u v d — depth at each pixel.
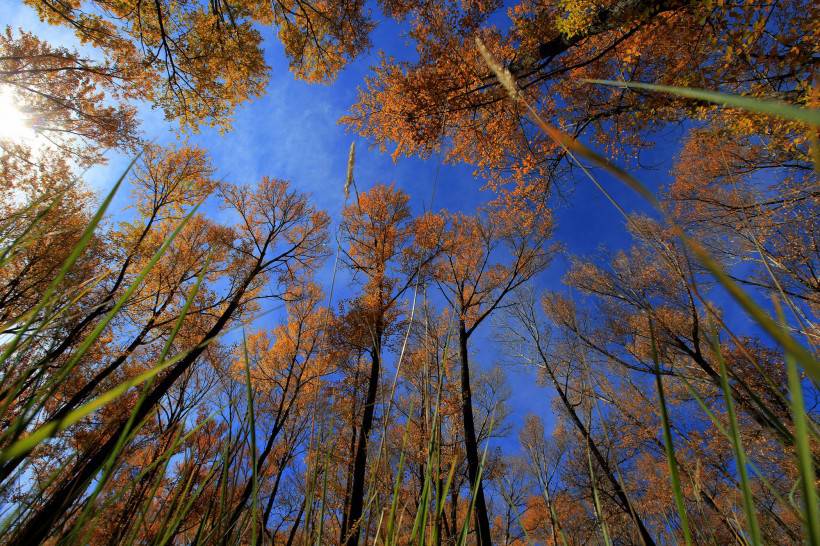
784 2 3.48
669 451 0.52
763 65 3.85
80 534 0.75
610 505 6.92
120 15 5.99
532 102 6.54
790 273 6.47
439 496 1.07
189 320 7.99
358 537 1.36
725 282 0.22
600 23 4.42
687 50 4.60
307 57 8.04
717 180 6.46
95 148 7.29
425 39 5.98
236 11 6.66
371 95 6.99
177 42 6.43
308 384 8.17
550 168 6.59
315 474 1.20
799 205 5.79
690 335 7.26
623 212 0.58
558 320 8.90
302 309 10.60
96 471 0.68
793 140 3.96
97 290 6.64
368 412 5.46
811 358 0.19
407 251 9.46
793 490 0.54
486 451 1.05
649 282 8.02
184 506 0.99
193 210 0.45
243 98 7.43
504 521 7.24
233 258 9.34
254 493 0.83
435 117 6.46
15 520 0.77
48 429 0.31
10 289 3.71
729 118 4.49
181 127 7.27
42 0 5.55
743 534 1.10
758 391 5.79
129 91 6.78
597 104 6.16
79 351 0.58
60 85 6.50
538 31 5.24
